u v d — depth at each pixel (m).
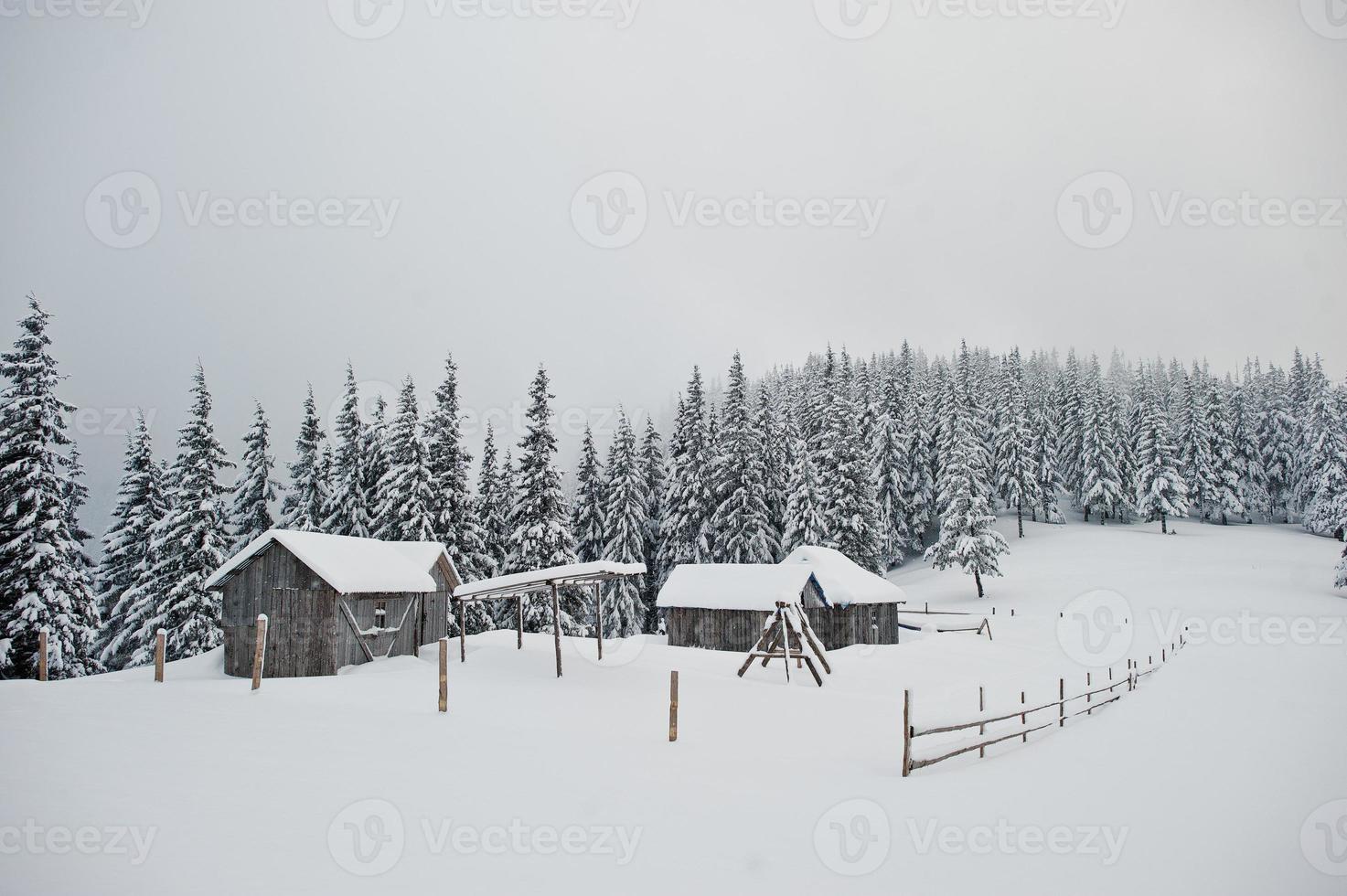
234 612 25.22
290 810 8.86
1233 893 7.00
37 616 27.27
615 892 7.14
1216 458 79.44
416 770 10.93
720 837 8.79
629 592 49.12
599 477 53.84
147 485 40.41
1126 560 60.62
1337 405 77.50
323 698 16.94
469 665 23.23
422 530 39.31
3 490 28.39
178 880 6.81
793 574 33.38
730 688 20.86
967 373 83.19
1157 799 10.05
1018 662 32.28
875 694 22.81
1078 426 83.00
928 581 63.75
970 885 7.38
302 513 43.31
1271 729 14.65
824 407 63.62
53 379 29.61
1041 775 11.66
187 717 13.62
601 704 17.95
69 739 11.31
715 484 52.59
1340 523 57.78
